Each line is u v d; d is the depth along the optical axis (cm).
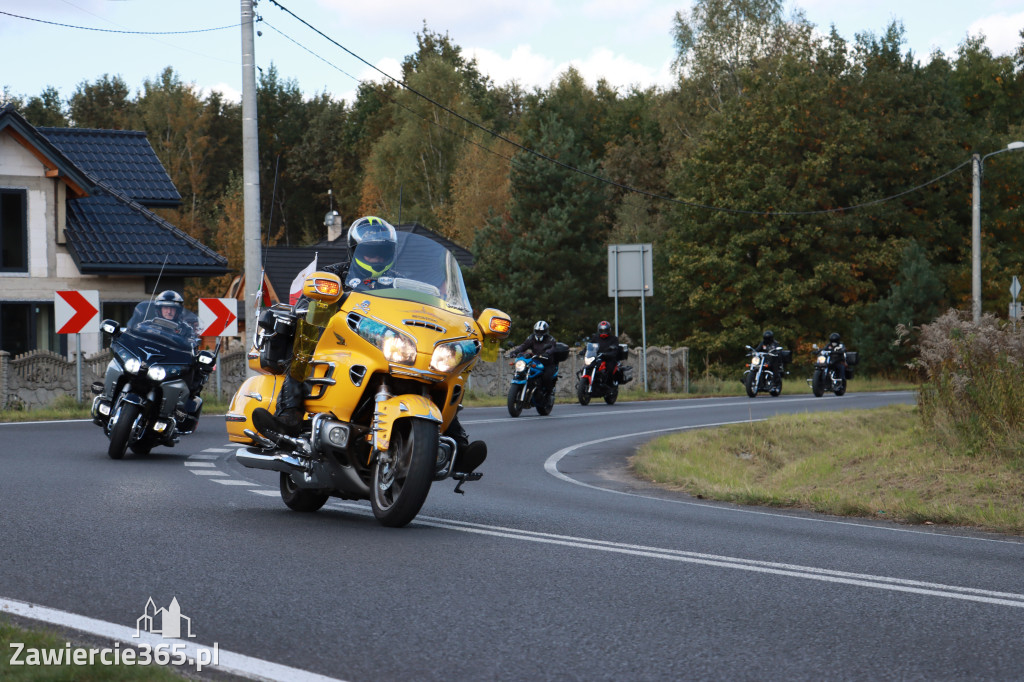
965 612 544
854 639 490
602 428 1986
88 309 2088
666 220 6038
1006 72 6712
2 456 1275
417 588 583
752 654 464
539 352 2244
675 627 509
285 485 894
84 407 2139
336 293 771
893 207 5012
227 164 9188
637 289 3183
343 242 5631
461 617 523
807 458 1522
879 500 1087
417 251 835
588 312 5356
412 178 7488
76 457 1278
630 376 2758
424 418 748
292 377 807
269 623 507
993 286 4878
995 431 1275
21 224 2850
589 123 8250
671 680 427
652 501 1059
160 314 1326
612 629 504
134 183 3434
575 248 5528
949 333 1384
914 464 1262
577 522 858
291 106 9844
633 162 7025
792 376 4841
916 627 512
